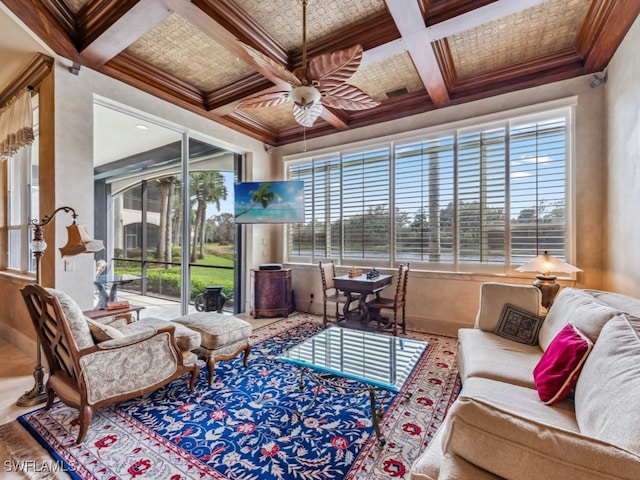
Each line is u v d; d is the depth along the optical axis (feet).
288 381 8.64
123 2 7.55
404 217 14.15
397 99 13.46
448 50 9.91
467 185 12.68
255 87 12.00
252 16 8.32
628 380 3.51
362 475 5.19
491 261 12.22
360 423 6.66
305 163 17.25
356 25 8.79
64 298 6.26
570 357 4.90
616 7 7.38
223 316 9.94
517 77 11.19
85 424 6.03
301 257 17.44
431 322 13.20
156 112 11.81
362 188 15.31
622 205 8.72
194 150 14.29
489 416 2.68
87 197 9.70
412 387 8.23
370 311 13.85
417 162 13.83
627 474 2.12
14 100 10.44
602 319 5.17
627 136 8.31
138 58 10.41
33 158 10.86
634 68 7.82
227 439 6.13
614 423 3.18
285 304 15.94
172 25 8.91
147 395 7.84
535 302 7.92
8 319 11.41
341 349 8.12
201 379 8.81
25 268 11.17
